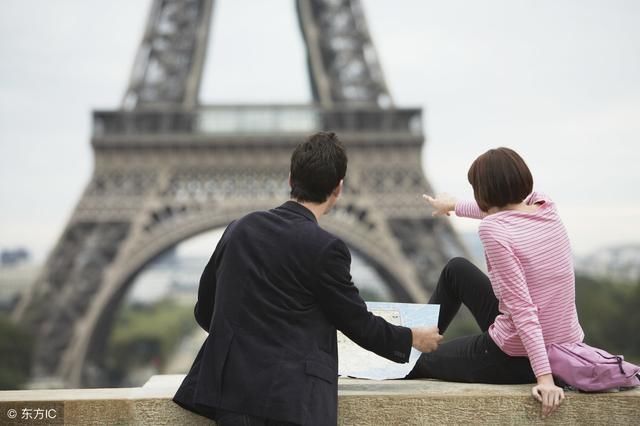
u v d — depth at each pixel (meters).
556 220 12.98
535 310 12.27
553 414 12.46
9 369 106.94
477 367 13.31
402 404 12.46
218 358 11.03
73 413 12.52
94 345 123.38
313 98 121.50
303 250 11.27
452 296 14.62
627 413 12.48
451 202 15.21
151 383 14.99
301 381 10.74
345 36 102.88
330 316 11.46
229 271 11.44
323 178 11.81
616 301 136.12
